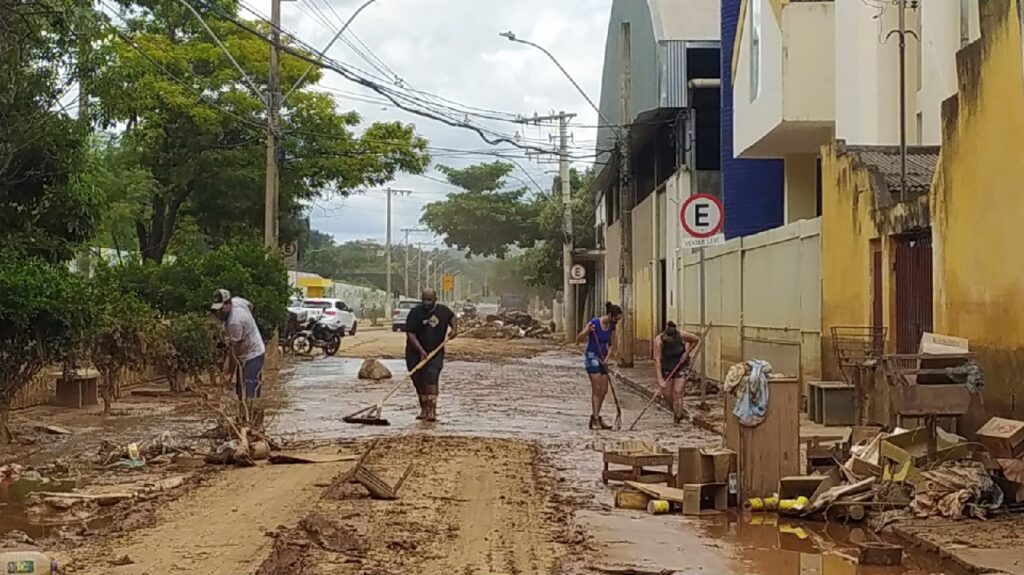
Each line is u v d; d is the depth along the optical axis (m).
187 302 23.86
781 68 20.97
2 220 17.81
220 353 20.41
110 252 37.75
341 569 7.64
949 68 16.30
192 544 8.34
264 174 34.38
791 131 21.61
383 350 41.56
